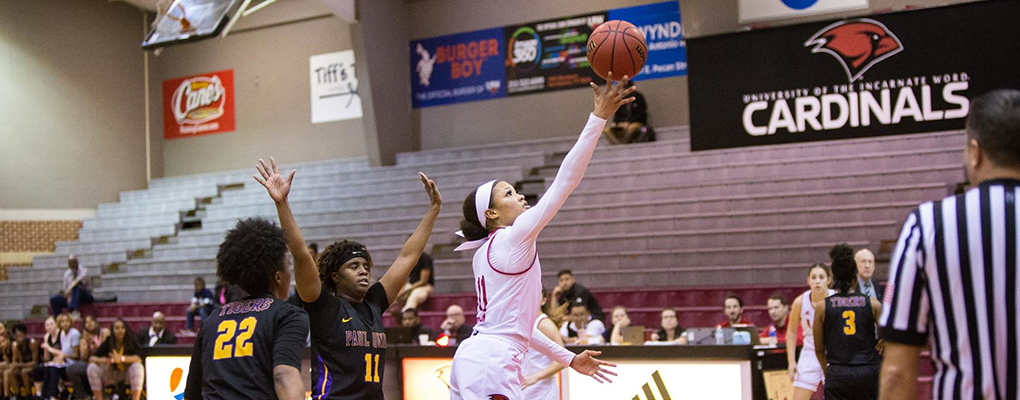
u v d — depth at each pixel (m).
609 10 16.83
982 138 2.12
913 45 7.88
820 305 5.85
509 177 15.41
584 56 17.05
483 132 17.80
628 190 13.90
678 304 11.53
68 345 12.45
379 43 17.34
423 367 7.50
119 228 18.19
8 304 16.70
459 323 9.29
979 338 2.01
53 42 19.28
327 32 19.20
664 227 13.06
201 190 18.78
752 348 6.31
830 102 8.12
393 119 17.59
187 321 13.18
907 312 2.12
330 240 15.45
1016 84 7.55
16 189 18.48
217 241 16.86
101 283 16.67
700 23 9.16
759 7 8.96
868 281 7.18
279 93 19.64
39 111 18.95
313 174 17.83
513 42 17.62
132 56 20.58
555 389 5.44
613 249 13.10
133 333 11.27
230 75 20.20
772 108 8.30
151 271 16.66
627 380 6.64
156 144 20.78
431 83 18.28
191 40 13.23
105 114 19.95
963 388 2.02
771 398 6.45
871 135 7.99
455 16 18.12
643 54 3.82
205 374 3.08
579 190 14.38
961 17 7.75
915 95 7.86
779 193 12.82
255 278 3.16
